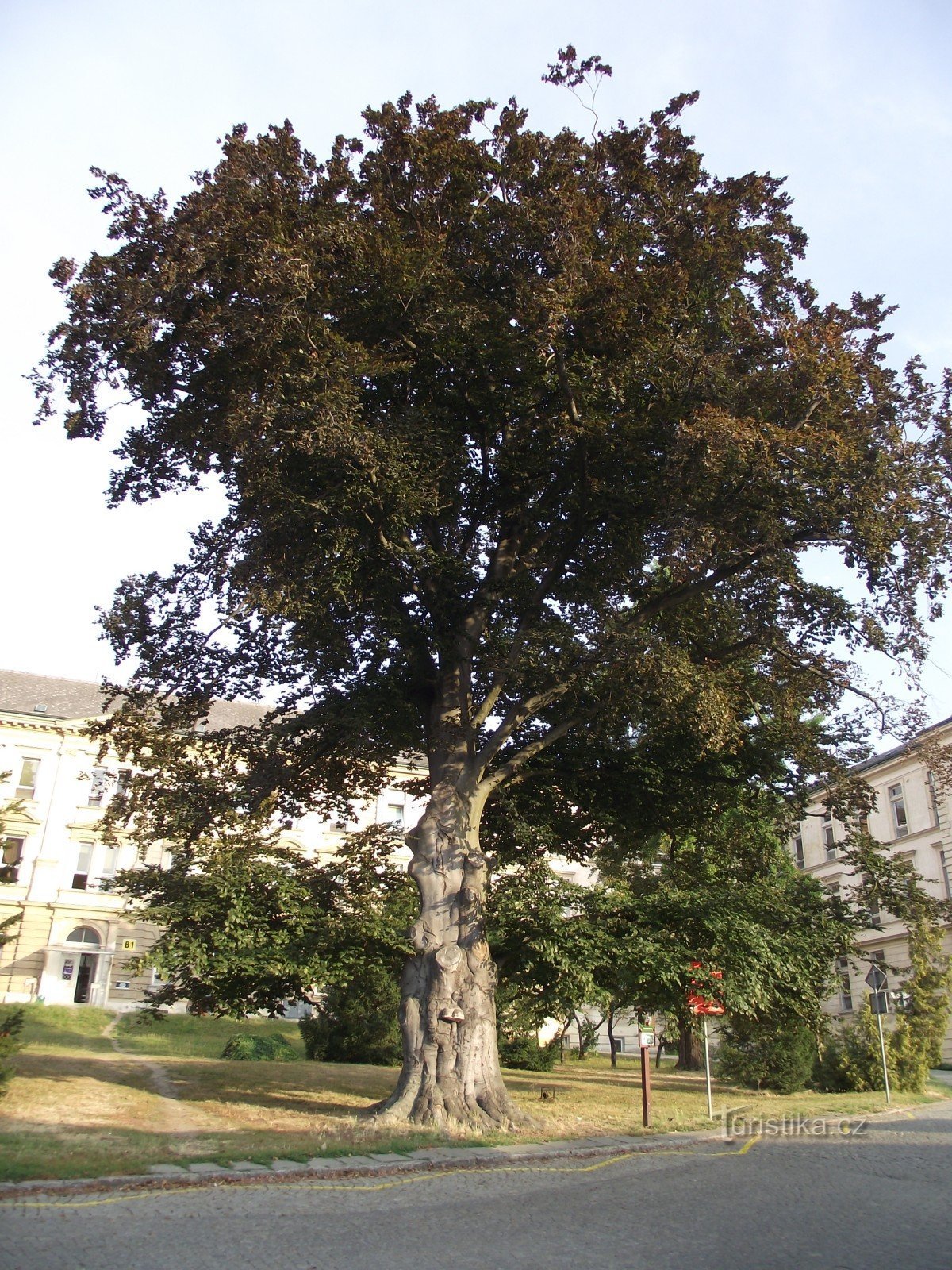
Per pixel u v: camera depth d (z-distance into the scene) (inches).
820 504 549.6
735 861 773.9
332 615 631.8
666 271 583.5
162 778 660.7
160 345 561.6
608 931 601.0
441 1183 368.5
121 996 1649.9
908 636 563.5
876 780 1744.6
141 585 636.7
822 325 574.6
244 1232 276.2
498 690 649.0
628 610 664.4
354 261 558.6
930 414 573.6
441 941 555.8
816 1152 471.2
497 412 642.2
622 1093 808.9
